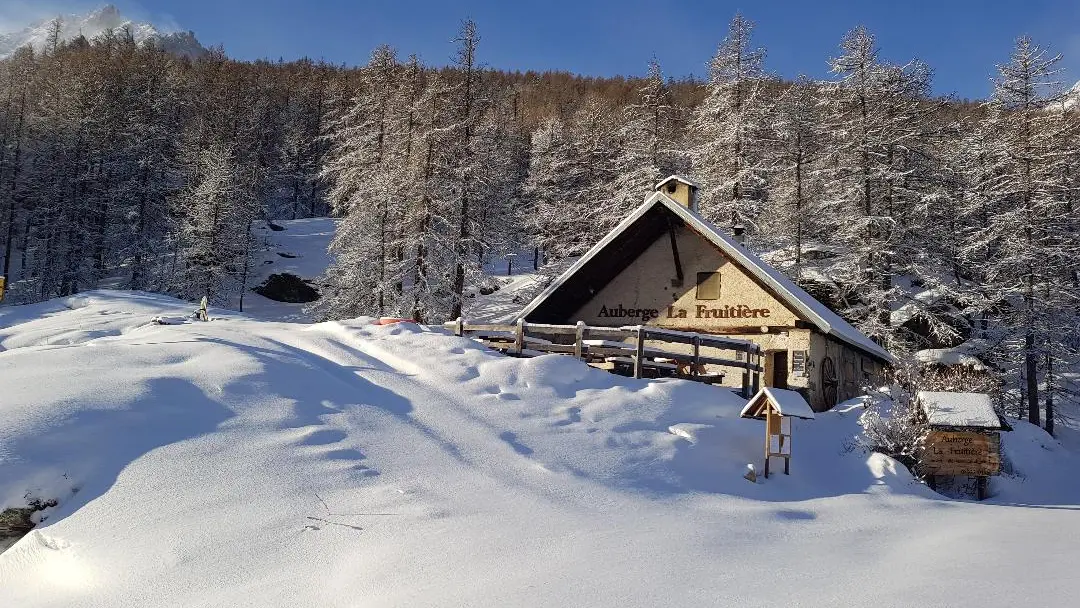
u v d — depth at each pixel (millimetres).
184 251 48938
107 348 11750
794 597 4980
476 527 7016
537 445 10414
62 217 50750
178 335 14016
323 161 54531
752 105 38281
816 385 21359
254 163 67812
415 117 39125
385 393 11727
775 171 40312
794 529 8117
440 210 37688
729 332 21812
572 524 7359
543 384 13047
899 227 34875
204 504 7371
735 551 6625
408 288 37906
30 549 6883
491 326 16719
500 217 46562
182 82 78125
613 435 11344
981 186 39188
